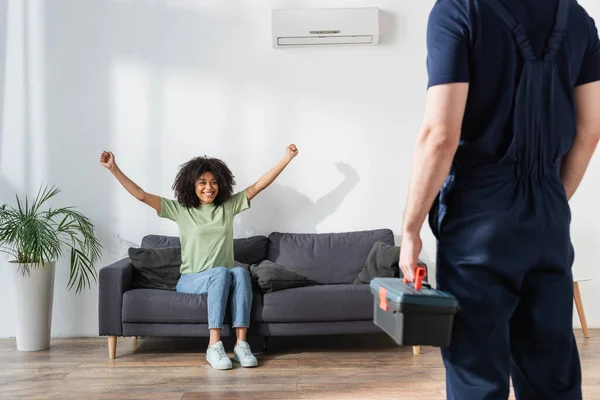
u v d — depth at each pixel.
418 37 4.61
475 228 1.41
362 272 4.23
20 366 3.71
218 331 3.72
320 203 4.66
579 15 1.48
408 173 4.65
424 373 3.46
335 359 3.80
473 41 1.38
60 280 4.55
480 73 1.39
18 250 4.17
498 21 1.38
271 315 3.84
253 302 3.86
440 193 1.48
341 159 4.65
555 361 1.45
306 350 4.06
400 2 4.59
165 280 4.09
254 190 4.24
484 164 1.43
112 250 4.57
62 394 3.13
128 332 3.84
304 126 4.64
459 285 1.42
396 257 4.00
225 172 4.20
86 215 4.56
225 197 4.18
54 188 4.55
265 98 4.63
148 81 4.59
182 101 4.61
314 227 4.66
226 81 4.62
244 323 3.75
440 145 1.35
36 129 4.54
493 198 1.41
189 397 3.06
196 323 3.83
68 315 4.55
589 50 1.50
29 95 4.53
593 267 4.61
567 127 1.46
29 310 4.09
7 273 4.50
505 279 1.40
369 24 4.48
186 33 4.60
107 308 3.84
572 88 1.47
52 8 4.54
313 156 4.65
